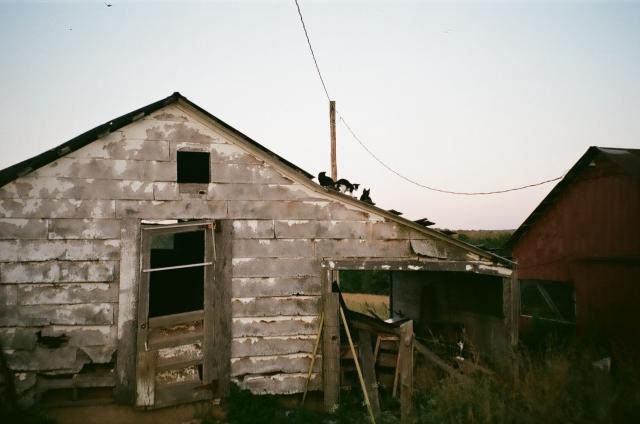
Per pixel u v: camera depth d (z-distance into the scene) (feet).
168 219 21.12
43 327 19.27
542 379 20.42
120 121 20.61
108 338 19.71
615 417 17.21
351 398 22.50
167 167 21.39
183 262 31.04
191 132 21.90
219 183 22.03
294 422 19.33
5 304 19.03
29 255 19.45
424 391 23.08
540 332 34.47
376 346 23.81
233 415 19.60
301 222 22.70
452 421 17.44
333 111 44.42
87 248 20.01
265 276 21.98
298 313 22.15
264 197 22.45
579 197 33.55
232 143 22.43
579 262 33.30
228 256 21.59
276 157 22.67
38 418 18.03
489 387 20.39
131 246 20.35
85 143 20.36
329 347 21.56
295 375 21.72
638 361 24.03
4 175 19.22
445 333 34.27
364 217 23.31
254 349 21.42
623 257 29.09
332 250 22.79
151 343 19.66
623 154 31.14
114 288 20.03
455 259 23.68
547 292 37.73
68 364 19.29
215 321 20.98
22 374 18.86
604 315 30.63
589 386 20.18
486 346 28.63
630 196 29.01
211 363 20.66
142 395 19.15
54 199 19.94
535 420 17.10
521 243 40.75
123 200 20.66
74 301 19.63
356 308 59.98
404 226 23.54
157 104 21.08
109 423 18.81
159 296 30.37
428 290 37.50
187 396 20.01
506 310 23.72
